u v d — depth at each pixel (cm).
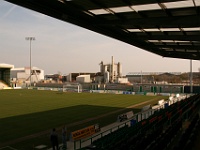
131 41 2678
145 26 1988
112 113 3425
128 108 3956
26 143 1903
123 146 1252
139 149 1259
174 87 7606
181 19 1655
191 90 7200
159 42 2845
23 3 1335
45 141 1961
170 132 1567
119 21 1822
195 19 1620
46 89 8944
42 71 15212
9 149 1748
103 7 1534
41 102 4759
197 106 3475
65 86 9675
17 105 4262
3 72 9525
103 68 14212
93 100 5212
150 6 1484
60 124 2659
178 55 4166
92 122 2767
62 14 1583
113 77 13600
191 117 2600
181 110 2555
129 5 1477
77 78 13100
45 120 2883
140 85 8325
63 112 3500
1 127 2488
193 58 4362
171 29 2084
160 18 1709
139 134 1553
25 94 6644
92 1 1420
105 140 1456
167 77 14850
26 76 14150
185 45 2991
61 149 1702
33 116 3150
